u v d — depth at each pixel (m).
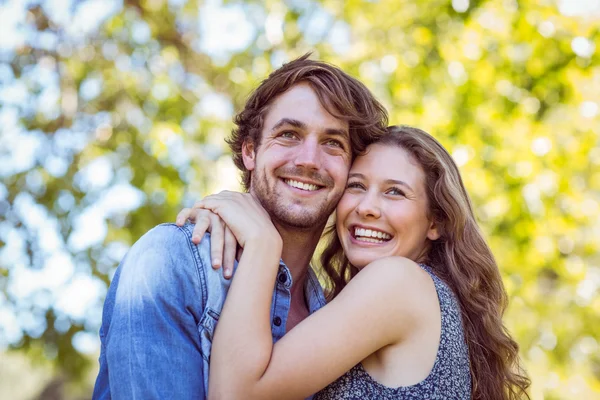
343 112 2.62
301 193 2.59
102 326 2.47
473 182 6.21
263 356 2.21
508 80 6.52
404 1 6.85
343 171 2.66
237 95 7.12
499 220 6.46
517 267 6.70
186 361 2.22
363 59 6.68
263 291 2.29
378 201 2.65
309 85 2.64
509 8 6.45
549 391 7.10
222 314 2.28
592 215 6.79
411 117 6.25
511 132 6.43
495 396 2.66
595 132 6.69
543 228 6.61
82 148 7.14
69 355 7.15
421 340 2.41
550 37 6.46
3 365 12.27
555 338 7.14
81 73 7.14
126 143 7.03
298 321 2.71
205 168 7.02
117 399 2.17
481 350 2.69
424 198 2.71
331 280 3.18
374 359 2.42
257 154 2.66
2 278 6.97
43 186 7.05
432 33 6.64
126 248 6.94
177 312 2.26
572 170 6.79
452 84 6.45
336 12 6.92
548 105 6.86
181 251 2.35
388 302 2.38
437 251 2.83
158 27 7.46
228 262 2.37
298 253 2.72
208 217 2.45
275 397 2.20
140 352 2.17
